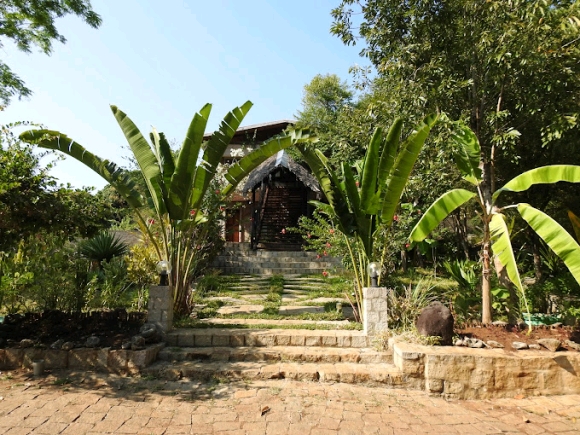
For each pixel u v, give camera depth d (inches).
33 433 139.4
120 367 196.4
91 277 326.3
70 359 200.2
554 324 237.6
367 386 191.6
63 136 231.1
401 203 358.3
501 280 282.8
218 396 173.9
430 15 297.9
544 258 376.8
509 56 256.8
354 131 329.1
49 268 259.3
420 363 193.2
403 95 288.5
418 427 153.5
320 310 302.7
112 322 236.7
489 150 315.6
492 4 261.1
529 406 180.4
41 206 207.8
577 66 270.1
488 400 187.0
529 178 215.2
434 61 283.1
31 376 191.0
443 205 219.3
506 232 209.6
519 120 303.6
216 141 249.4
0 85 366.6
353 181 246.1
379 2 314.5
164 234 255.0
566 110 274.5
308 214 602.5
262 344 223.9
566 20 246.4
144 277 300.0
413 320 238.8
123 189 248.4
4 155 201.0
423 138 214.2
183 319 256.5
